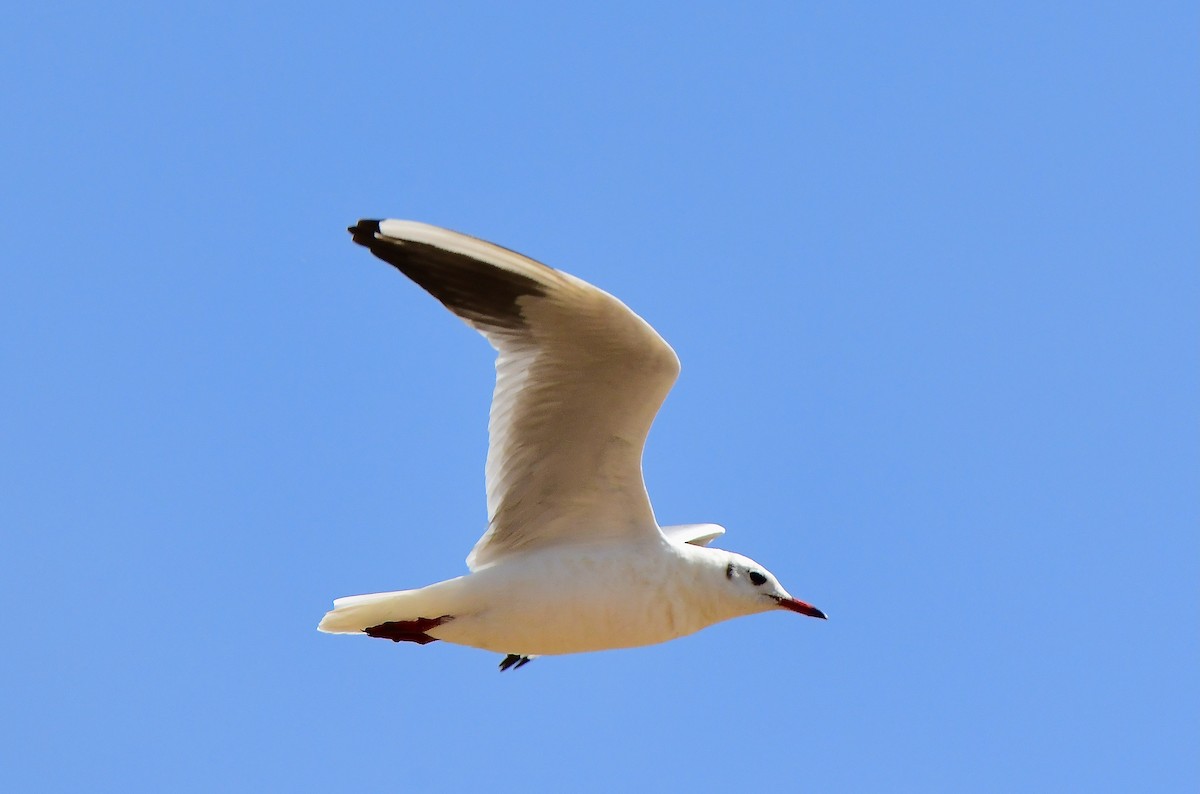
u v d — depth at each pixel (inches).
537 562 550.6
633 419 536.7
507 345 536.4
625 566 552.4
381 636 549.6
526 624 546.9
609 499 554.9
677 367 522.3
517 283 517.3
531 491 554.6
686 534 649.0
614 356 522.9
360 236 519.8
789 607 578.9
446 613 546.6
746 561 581.0
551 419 541.6
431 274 525.7
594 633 553.0
